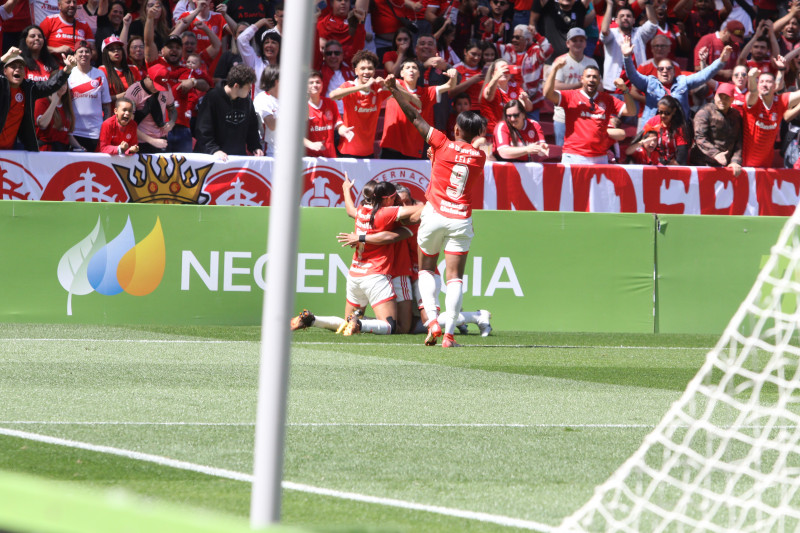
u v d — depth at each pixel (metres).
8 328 32.91
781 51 51.59
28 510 4.40
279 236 8.01
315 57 44.91
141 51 41.12
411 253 34.75
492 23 48.31
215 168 37.44
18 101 36.28
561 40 48.00
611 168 40.12
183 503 12.74
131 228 35.38
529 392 23.02
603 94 41.56
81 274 35.12
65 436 16.55
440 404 21.03
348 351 29.44
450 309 30.92
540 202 39.66
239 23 45.47
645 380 25.52
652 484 14.47
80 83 38.91
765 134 42.28
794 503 13.57
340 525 11.99
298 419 18.84
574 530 11.99
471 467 15.38
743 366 28.67
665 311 37.59
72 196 36.47
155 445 16.14
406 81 39.53
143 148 38.91
